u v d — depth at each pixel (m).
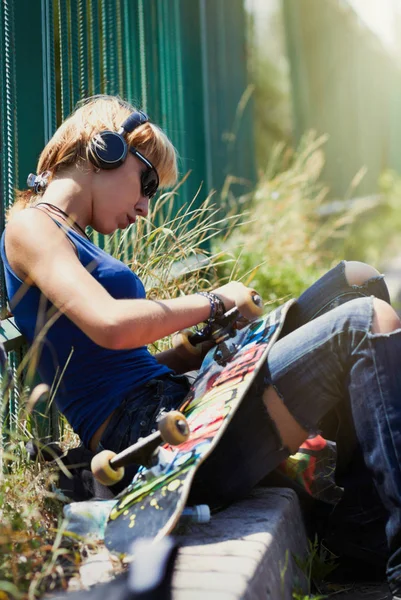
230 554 2.48
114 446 3.00
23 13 4.07
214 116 9.44
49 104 4.20
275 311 3.12
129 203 3.21
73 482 3.04
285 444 2.80
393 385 2.64
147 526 2.51
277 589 2.54
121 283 3.02
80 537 2.53
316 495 3.13
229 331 3.09
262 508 2.88
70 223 3.03
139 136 3.21
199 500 2.81
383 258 14.51
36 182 3.19
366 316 2.70
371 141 18.08
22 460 3.15
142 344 2.82
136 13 6.58
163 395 3.02
